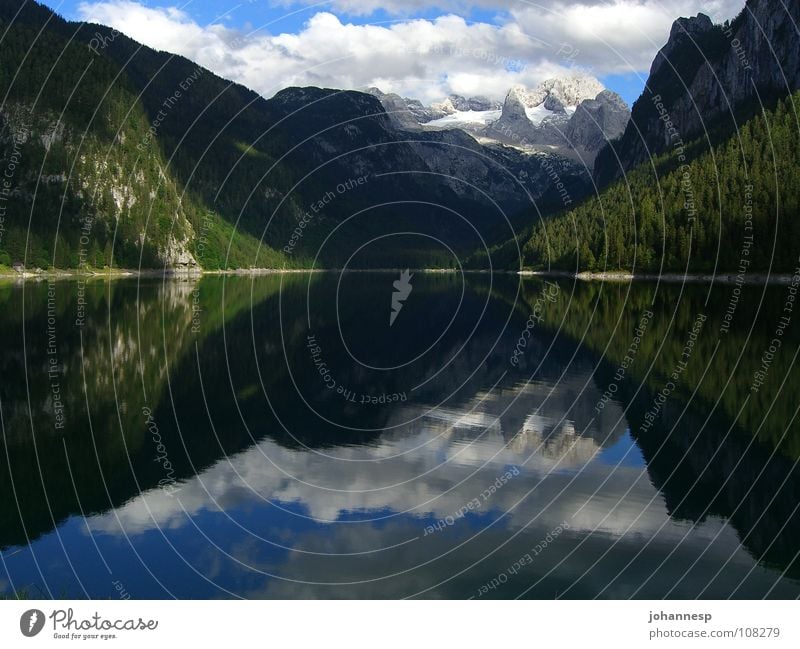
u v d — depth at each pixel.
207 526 12.39
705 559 11.04
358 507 13.23
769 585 10.23
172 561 11.09
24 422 18.88
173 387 23.45
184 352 30.94
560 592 10.14
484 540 11.81
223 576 10.62
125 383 23.97
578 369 26.08
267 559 11.13
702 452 15.86
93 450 16.48
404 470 15.23
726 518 12.48
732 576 10.50
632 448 16.41
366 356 30.44
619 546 11.54
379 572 10.76
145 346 32.41
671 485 13.98
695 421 18.23
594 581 10.44
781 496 13.35
